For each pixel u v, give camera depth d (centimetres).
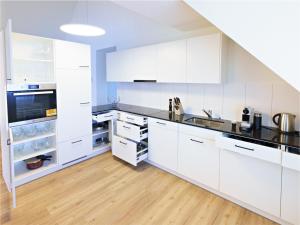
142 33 354
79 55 299
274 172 178
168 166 278
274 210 182
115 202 219
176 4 191
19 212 200
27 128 281
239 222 189
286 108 218
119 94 423
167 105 334
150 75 313
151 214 200
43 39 259
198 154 239
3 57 213
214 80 240
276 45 144
